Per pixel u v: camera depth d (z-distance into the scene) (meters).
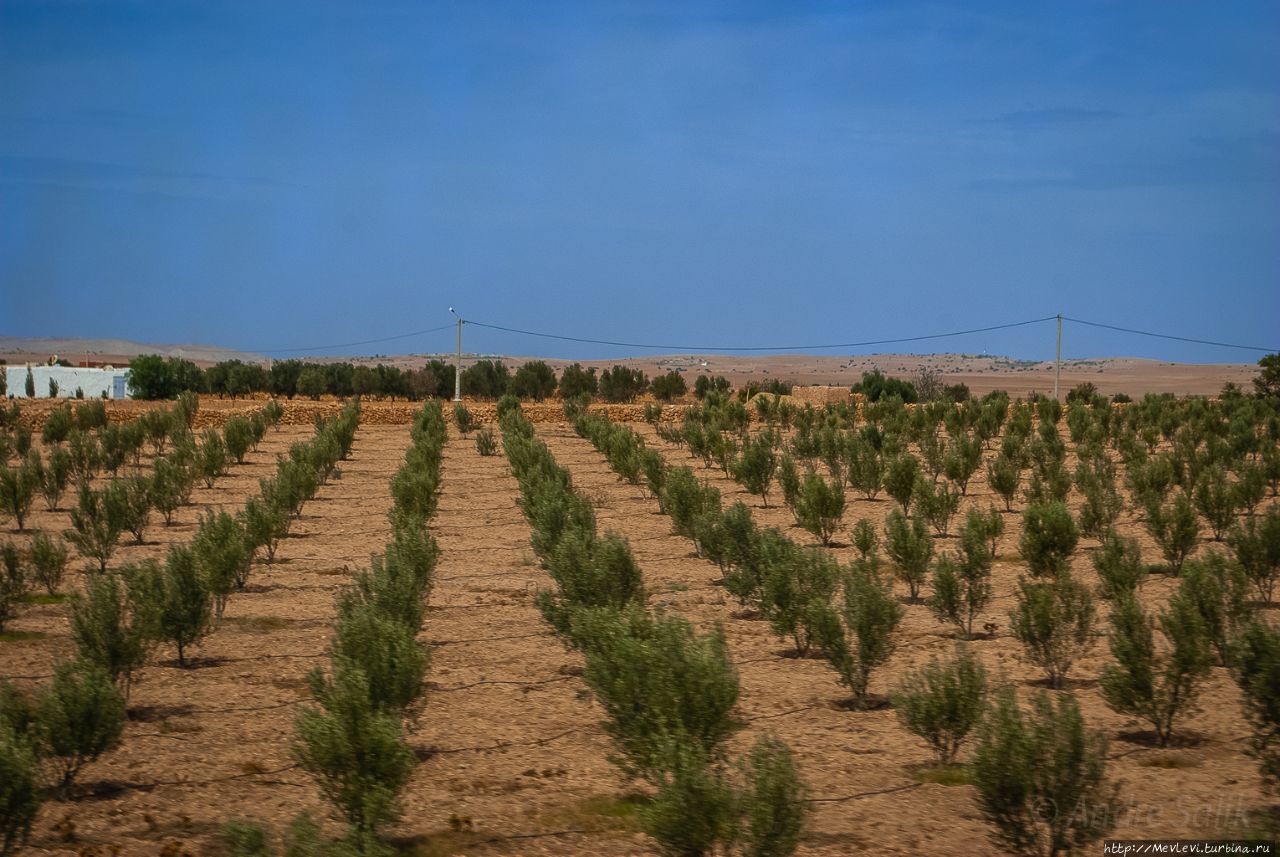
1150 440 38.66
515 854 8.68
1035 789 8.27
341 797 8.87
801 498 24.97
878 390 80.38
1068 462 37.50
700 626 16.53
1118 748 11.07
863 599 12.75
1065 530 19.06
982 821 9.25
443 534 25.56
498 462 40.22
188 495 28.69
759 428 50.28
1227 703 12.54
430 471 31.36
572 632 13.72
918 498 25.42
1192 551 21.06
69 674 10.13
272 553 21.44
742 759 8.77
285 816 9.43
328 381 87.31
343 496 31.41
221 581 16.20
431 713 12.48
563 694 13.23
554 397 85.31
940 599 15.87
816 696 13.11
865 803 9.69
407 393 87.56
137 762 10.73
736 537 19.70
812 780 10.26
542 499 23.55
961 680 10.68
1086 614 13.59
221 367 84.38
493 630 16.48
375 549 23.33
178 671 14.03
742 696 13.11
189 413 47.81
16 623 16.02
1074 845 8.34
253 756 10.94
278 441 45.00
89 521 20.25
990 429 44.81
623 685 10.07
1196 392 155.25
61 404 53.66
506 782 10.29
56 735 9.74
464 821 9.26
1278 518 17.52
